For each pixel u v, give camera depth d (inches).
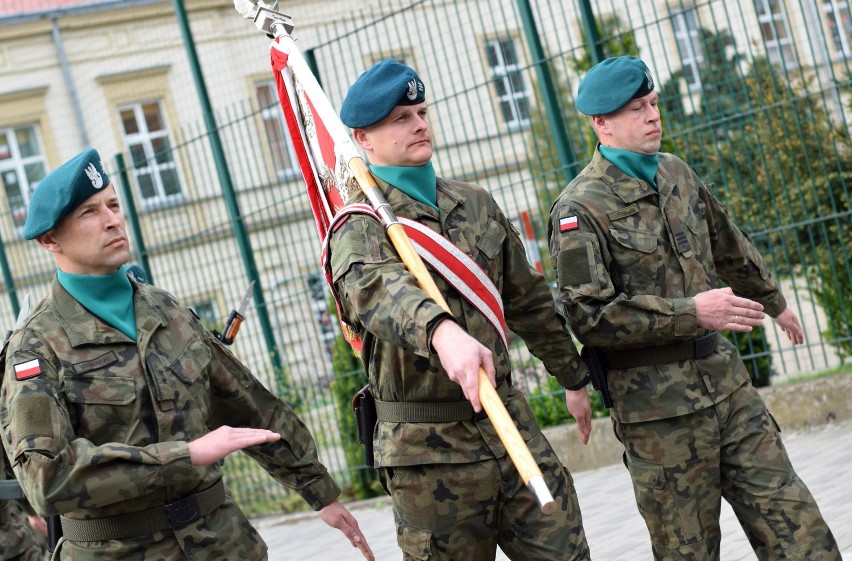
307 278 480.7
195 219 575.5
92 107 995.9
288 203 639.1
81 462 151.3
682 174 198.4
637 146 193.6
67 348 160.9
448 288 168.7
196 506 162.7
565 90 430.9
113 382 161.2
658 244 191.8
